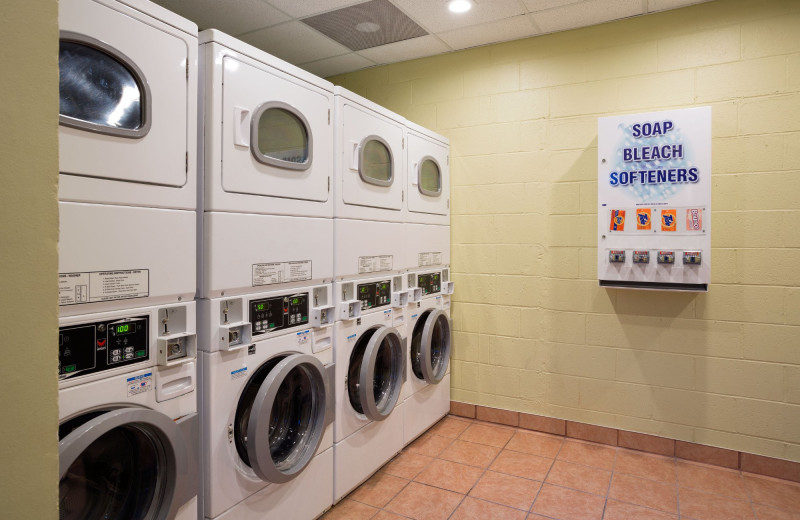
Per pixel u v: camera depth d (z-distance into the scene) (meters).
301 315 2.24
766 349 2.90
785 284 2.85
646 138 2.97
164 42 1.62
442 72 3.85
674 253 2.91
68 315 1.36
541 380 3.56
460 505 2.58
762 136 2.88
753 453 2.95
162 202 1.63
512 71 3.59
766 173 2.88
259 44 3.63
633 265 3.02
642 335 3.23
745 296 2.94
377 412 2.69
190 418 1.70
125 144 1.50
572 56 3.39
